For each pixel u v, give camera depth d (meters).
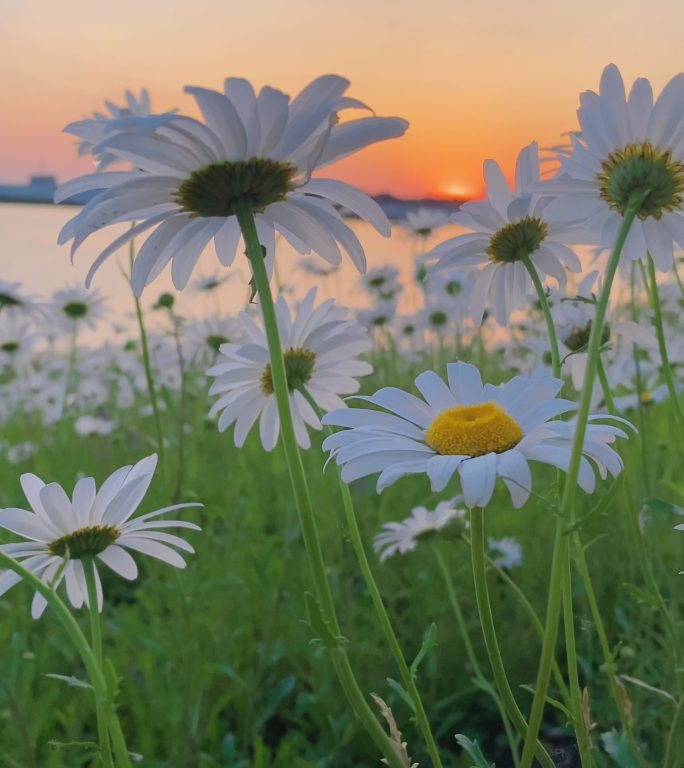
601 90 0.19
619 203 0.19
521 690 0.41
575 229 0.25
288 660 0.43
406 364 0.91
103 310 0.77
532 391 0.19
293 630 0.43
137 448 0.73
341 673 0.18
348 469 0.18
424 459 0.18
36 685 0.39
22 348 0.86
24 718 0.30
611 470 0.17
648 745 0.34
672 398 0.27
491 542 0.46
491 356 0.83
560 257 0.25
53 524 0.22
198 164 0.18
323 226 0.20
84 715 0.37
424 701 0.39
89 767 0.35
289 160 0.18
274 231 0.22
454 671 0.41
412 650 0.42
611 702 0.33
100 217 0.18
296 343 0.30
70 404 0.94
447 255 0.26
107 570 0.57
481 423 0.18
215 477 0.64
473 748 0.20
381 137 0.18
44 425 0.90
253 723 0.39
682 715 0.21
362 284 0.85
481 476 0.17
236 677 0.37
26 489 0.22
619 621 0.36
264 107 0.18
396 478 0.17
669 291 0.62
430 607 0.42
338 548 0.46
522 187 0.25
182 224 0.19
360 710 0.18
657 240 0.20
